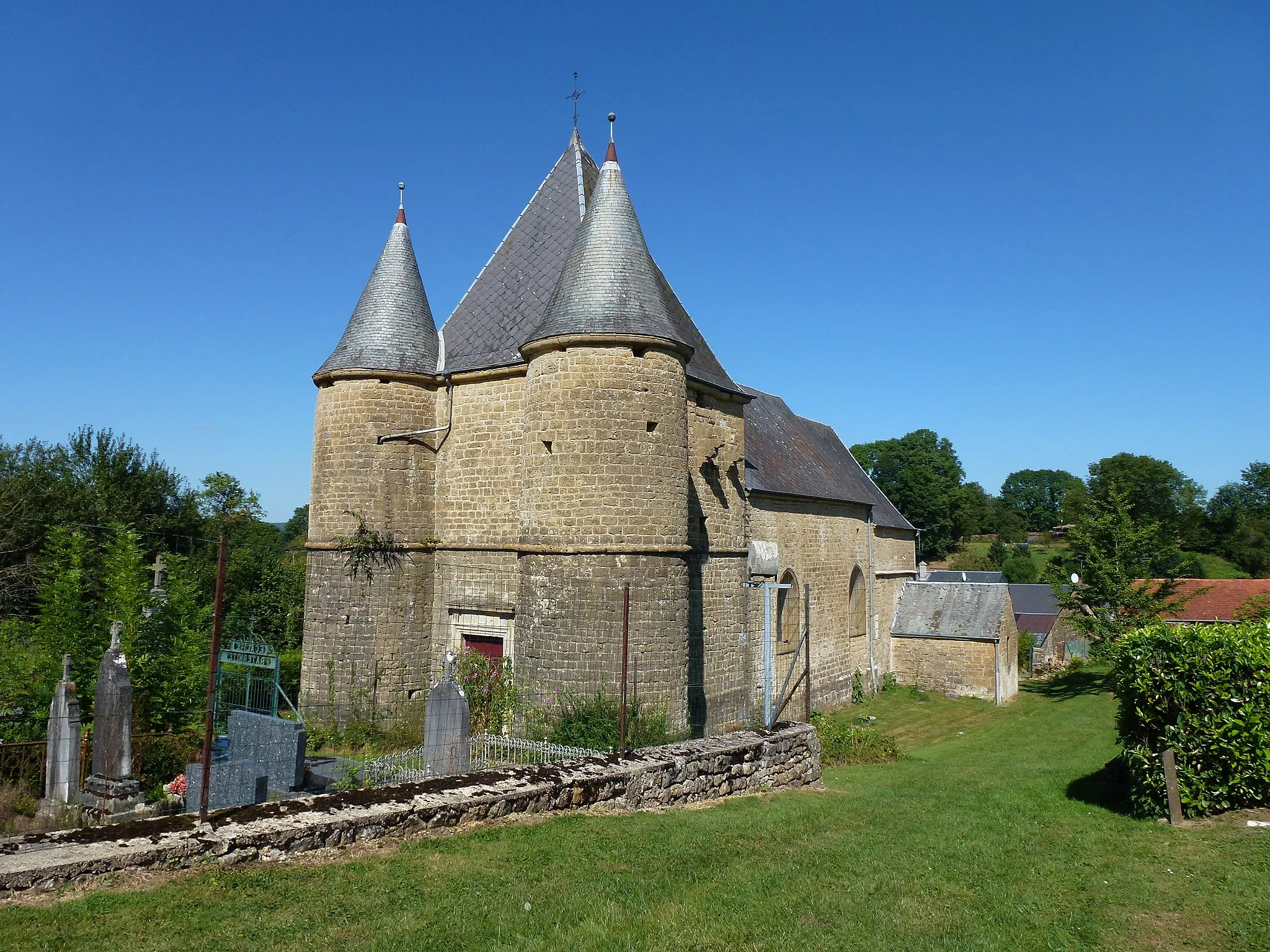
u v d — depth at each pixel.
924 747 21.64
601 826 9.25
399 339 19.53
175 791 12.70
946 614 32.62
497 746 12.59
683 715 16.19
